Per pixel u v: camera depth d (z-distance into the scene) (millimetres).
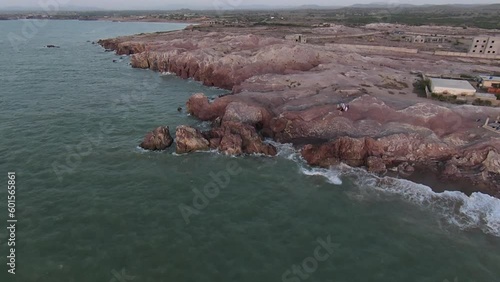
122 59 110500
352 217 31250
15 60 99500
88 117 54000
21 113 54344
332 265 25562
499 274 25156
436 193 35156
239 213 31453
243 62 79188
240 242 27734
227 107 50625
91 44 142750
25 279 23203
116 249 26328
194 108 55812
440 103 53344
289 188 35812
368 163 39656
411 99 55750
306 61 80938
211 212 31453
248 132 44031
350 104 49375
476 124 45281
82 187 34500
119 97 66125
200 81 82125
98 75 85812
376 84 64312
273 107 52469
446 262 26141
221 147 43156
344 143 41000
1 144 43031
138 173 37781
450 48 112625
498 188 36094
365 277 24562
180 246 27031
